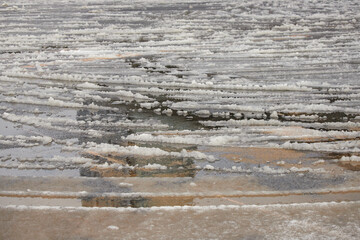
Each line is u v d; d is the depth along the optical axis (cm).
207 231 384
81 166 534
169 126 658
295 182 484
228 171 517
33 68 961
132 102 760
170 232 383
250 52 1062
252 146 585
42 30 1342
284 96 782
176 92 802
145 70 934
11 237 377
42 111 725
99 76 890
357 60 989
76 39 1217
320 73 905
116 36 1246
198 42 1162
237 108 722
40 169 528
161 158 551
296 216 405
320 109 719
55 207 421
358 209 414
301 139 609
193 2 1916
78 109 732
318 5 1806
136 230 386
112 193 459
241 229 386
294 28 1325
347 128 649
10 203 443
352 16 1521
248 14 1580
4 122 681
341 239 370
